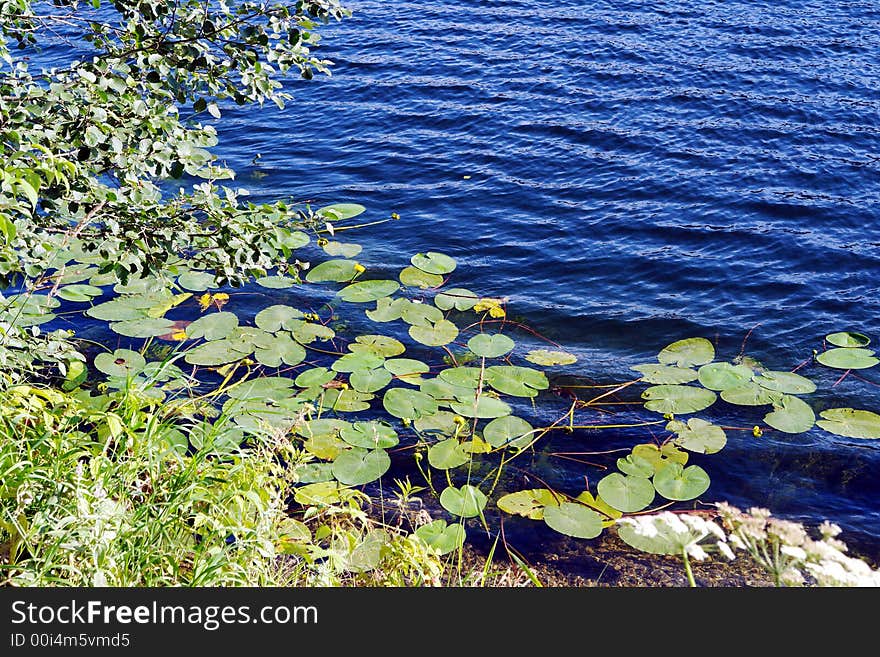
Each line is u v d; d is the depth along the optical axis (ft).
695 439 22.68
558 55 52.95
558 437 23.06
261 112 45.29
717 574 18.62
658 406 24.02
